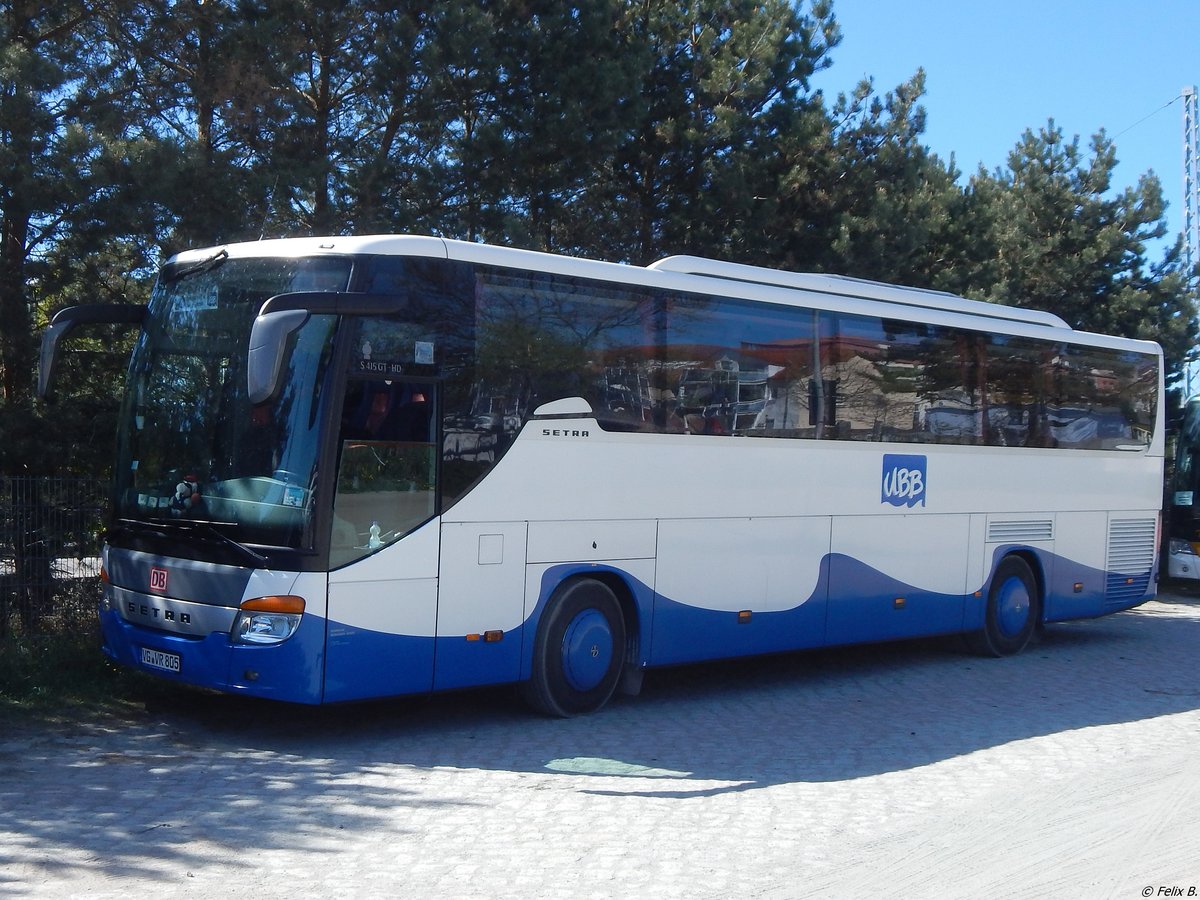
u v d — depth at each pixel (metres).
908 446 13.18
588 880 6.11
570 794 7.83
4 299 11.59
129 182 11.26
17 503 11.02
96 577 11.41
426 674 8.91
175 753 8.54
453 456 9.10
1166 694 12.58
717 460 11.11
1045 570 15.16
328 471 8.41
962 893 6.13
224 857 6.31
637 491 10.42
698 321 11.01
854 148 19.97
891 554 12.98
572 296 10.00
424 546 8.90
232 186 12.25
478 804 7.52
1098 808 7.86
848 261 18.98
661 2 19.31
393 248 8.88
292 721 9.72
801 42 19.47
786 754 9.27
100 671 10.52
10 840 6.46
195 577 8.67
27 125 10.88
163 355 9.48
